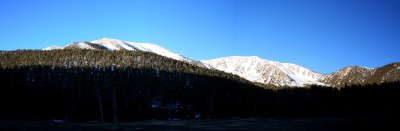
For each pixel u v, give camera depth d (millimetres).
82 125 84438
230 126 92250
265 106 186750
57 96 135500
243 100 185625
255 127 89500
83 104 137250
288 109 183375
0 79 139500
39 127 72438
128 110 146625
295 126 92438
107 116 135625
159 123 102250
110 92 147250
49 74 168750
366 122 93688
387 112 149000
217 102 177375
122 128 78438
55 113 127562
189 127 86875
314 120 116750
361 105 175000
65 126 77938
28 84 144000
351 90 184125
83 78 156375
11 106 125438
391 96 170375
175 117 151500
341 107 178375
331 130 80812
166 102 163875
